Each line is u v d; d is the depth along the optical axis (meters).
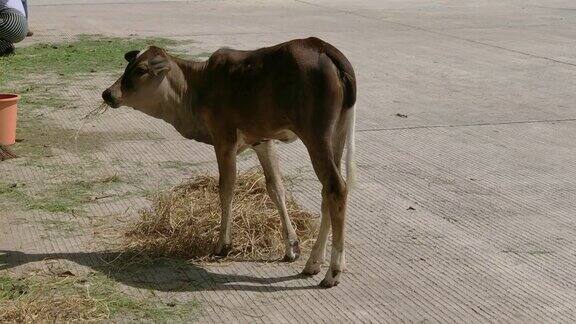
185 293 6.15
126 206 7.90
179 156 9.55
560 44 17.28
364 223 7.57
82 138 10.20
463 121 11.18
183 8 22.91
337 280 6.29
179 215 7.14
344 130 6.27
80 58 15.10
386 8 23.28
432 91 12.91
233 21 20.19
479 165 9.34
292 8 23.09
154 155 9.57
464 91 12.93
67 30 18.44
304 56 6.13
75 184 8.54
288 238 6.74
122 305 5.92
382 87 13.15
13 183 8.54
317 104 6.08
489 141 10.27
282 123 6.32
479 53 16.23
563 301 6.10
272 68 6.25
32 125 10.68
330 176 6.13
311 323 5.71
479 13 22.34
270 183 6.71
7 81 13.19
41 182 8.59
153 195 8.15
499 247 7.07
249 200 7.27
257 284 6.33
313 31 18.69
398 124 11.01
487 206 8.05
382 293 6.19
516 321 5.79
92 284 6.24
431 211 7.90
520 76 14.09
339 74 6.14
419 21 20.64
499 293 6.21
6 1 15.00
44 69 14.16
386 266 6.66
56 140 10.09
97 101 11.98
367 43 17.25
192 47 16.05
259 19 20.66
